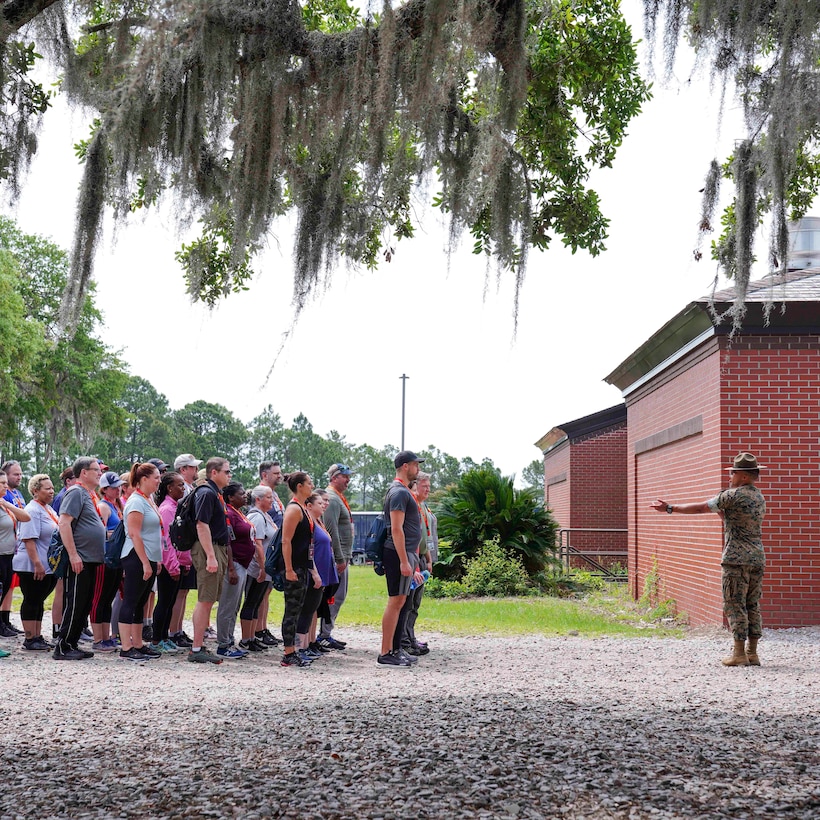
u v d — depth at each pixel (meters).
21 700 6.41
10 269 39.78
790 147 4.94
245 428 110.06
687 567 13.94
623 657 9.69
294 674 8.16
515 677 8.05
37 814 3.68
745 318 11.85
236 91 5.97
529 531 20.36
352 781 4.09
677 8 4.95
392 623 8.99
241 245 5.71
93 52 5.91
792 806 3.76
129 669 8.19
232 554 9.22
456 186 6.05
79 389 50.38
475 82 5.61
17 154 5.82
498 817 3.60
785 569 11.90
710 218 5.74
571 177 7.47
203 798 3.85
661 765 4.38
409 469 8.97
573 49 7.05
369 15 5.25
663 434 15.38
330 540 9.65
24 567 9.40
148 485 8.82
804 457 11.97
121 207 5.72
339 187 5.71
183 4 5.18
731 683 7.71
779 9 4.72
